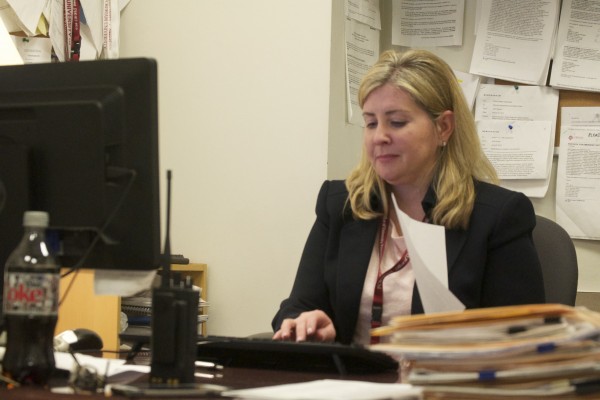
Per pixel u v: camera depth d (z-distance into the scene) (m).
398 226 1.76
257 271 2.77
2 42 1.96
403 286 1.68
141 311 2.45
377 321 1.68
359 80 2.88
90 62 1.13
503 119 2.93
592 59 2.84
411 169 1.72
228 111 2.83
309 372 1.26
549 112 2.89
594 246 2.85
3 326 1.17
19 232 1.12
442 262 1.37
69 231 1.12
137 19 2.97
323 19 2.69
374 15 2.99
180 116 2.91
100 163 1.09
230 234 2.81
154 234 1.10
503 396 0.82
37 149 1.11
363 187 1.80
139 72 1.09
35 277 1.02
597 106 2.85
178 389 0.95
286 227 2.72
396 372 1.26
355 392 0.89
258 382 1.11
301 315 1.49
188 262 2.44
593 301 2.83
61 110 1.10
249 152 2.79
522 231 1.70
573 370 0.80
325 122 2.68
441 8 3.02
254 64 2.79
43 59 2.70
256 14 2.80
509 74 2.91
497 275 1.67
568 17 2.87
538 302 1.67
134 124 1.09
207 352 1.32
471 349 0.81
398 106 1.70
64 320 2.10
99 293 1.15
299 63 2.72
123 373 1.11
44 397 0.90
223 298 2.82
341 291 1.72
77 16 2.76
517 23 2.92
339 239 1.81
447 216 1.69
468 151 1.78
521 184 2.92
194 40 2.89
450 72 1.79
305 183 2.70
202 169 2.87
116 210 1.09
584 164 2.85
